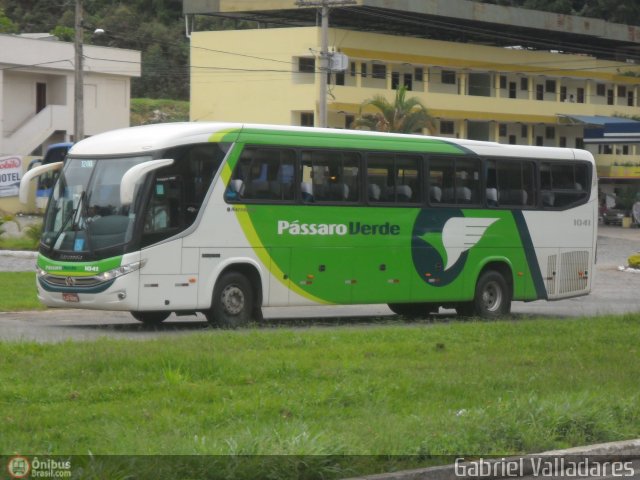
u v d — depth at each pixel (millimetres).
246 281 36812
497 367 26297
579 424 19250
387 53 115750
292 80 110938
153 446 16375
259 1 112250
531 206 45000
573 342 31750
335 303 38969
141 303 34281
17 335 32531
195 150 35531
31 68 117938
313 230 38344
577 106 137500
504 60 129375
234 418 19328
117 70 125062
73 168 35906
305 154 38281
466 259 42781
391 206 40531
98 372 23391
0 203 107562
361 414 20125
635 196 137500
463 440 17719
